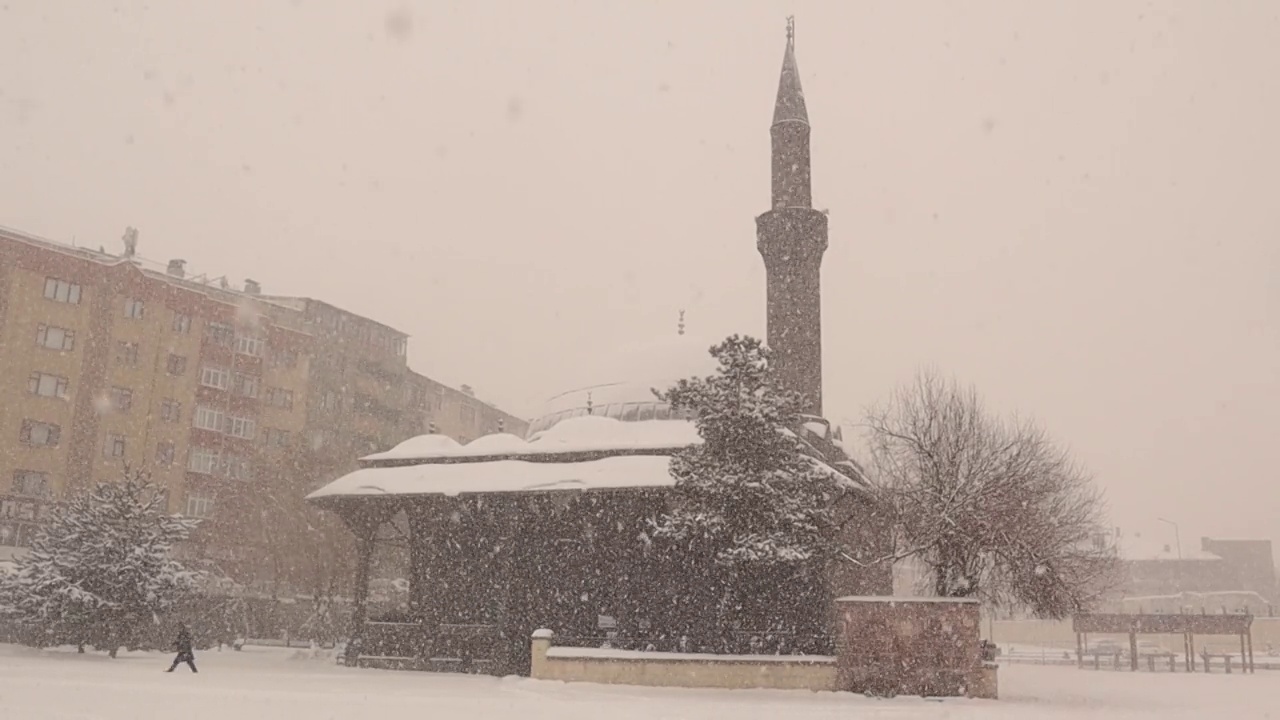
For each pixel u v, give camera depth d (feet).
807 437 131.13
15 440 175.52
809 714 72.90
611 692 92.22
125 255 202.80
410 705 73.97
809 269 146.82
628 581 127.34
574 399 156.15
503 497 130.21
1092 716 76.28
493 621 133.80
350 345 244.63
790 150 152.56
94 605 123.95
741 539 102.32
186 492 200.44
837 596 125.18
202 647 169.07
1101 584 186.39
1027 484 129.39
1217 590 382.83
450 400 293.43
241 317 218.18
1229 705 91.61
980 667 92.94
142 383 196.13
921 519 129.49
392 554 230.27
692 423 142.61
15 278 179.83
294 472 199.62
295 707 69.10
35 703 65.21
